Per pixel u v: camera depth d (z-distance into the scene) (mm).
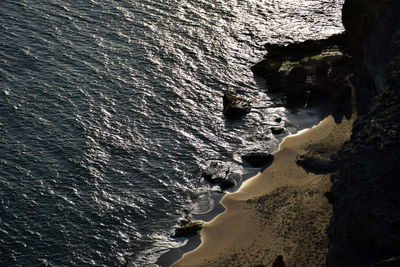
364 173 50000
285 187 69750
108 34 97812
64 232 64312
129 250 63312
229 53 95875
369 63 78938
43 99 82625
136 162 74438
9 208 66375
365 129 54250
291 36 100125
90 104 82750
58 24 98938
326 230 60969
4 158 72688
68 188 69688
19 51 91500
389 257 46531
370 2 81812
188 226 65188
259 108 84688
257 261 59750
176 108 83938
